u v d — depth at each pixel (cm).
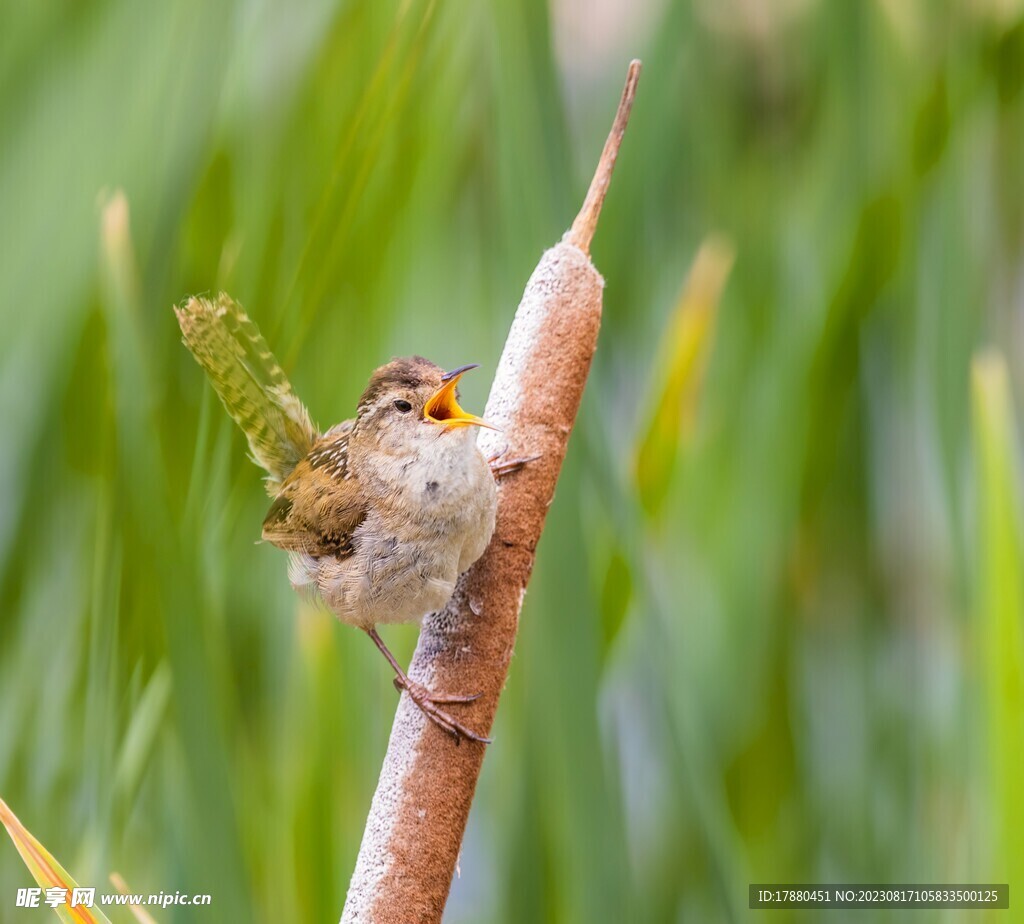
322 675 314
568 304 309
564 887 313
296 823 313
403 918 306
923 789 320
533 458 309
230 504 314
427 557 309
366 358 316
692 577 320
